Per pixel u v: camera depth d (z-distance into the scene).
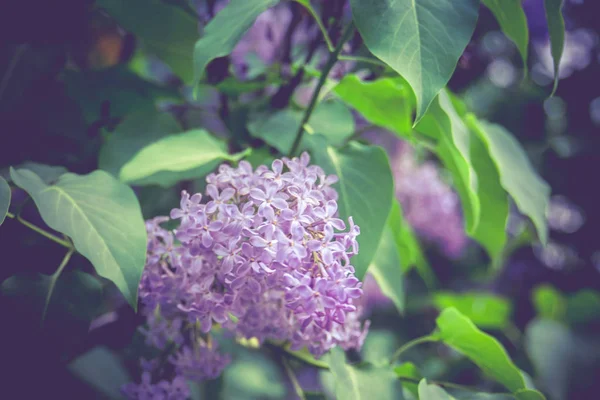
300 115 0.42
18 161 0.45
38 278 0.35
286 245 0.30
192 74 0.46
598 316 0.73
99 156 0.41
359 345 0.37
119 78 0.46
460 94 0.59
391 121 0.41
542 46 0.78
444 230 0.86
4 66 0.47
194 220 0.31
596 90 0.79
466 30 0.31
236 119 0.43
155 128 0.42
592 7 0.75
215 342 0.38
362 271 0.34
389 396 0.35
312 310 0.29
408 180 0.83
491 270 0.47
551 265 0.87
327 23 0.42
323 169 0.37
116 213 0.33
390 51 0.31
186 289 0.32
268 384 0.74
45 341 0.35
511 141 0.48
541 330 0.66
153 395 0.36
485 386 0.64
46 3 0.47
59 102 0.46
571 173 0.81
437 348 0.76
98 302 0.36
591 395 0.64
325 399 0.40
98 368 0.51
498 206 0.44
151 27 0.44
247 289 0.31
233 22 0.34
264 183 0.31
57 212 0.32
